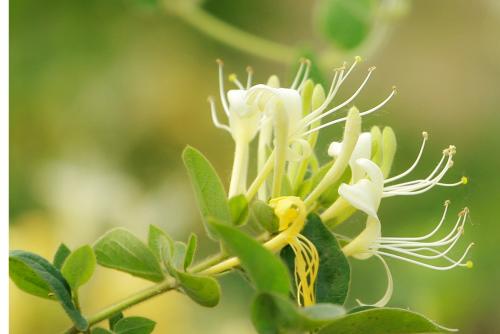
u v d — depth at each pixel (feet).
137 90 4.63
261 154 2.37
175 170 4.55
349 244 2.30
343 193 2.24
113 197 4.19
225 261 2.27
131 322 2.31
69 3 4.56
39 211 4.13
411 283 3.84
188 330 3.77
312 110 2.33
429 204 4.16
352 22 3.40
